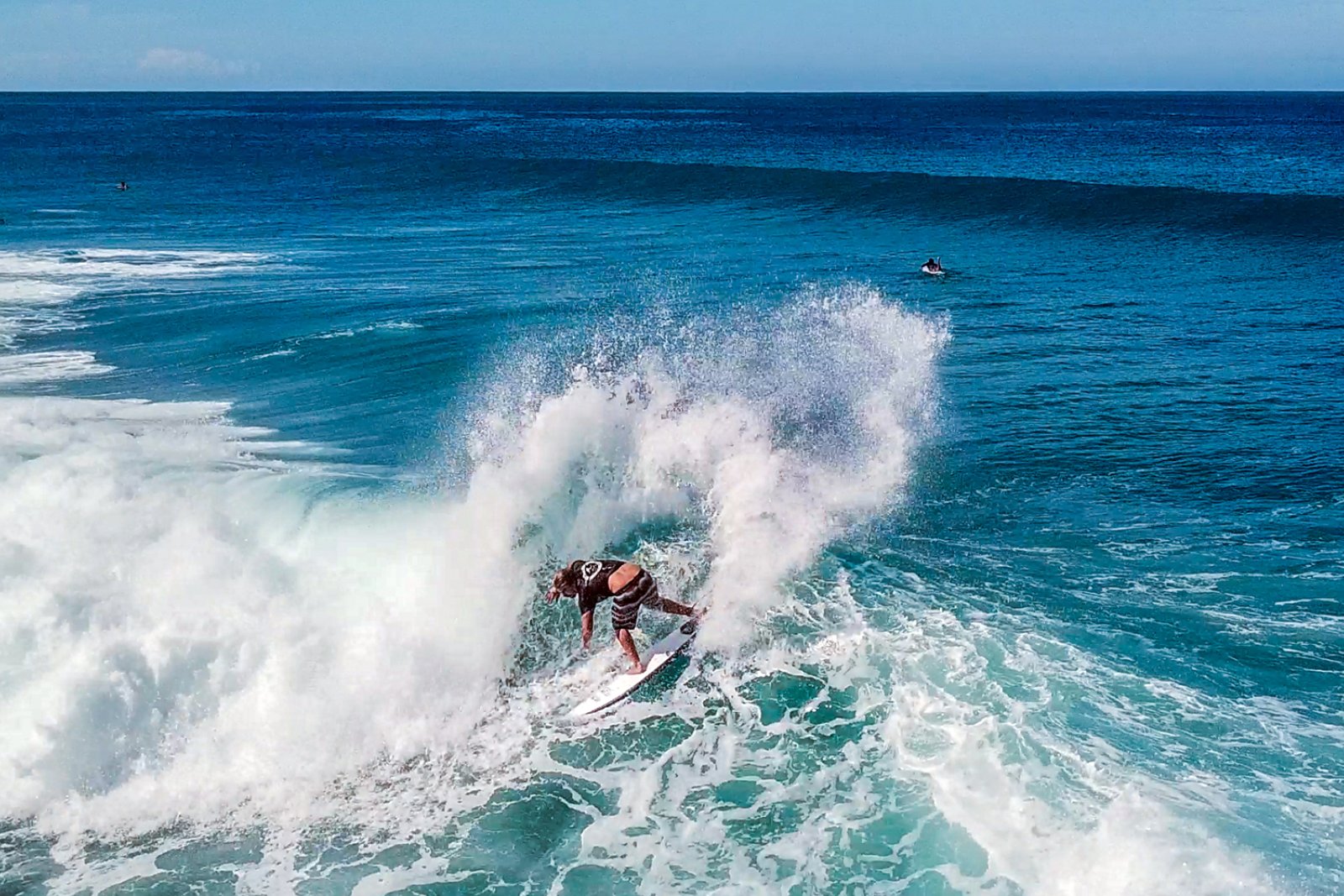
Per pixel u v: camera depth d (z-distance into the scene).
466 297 20.75
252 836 6.15
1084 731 6.57
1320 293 20.88
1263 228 28.12
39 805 6.37
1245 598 8.38
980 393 14.20
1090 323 18.55
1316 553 9.22
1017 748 6.41
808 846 5.82
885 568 9.00
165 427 12.55
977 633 7.84
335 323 18.17
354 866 5.87
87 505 9.02
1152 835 5.55
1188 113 148.12
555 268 24.67
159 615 7.38
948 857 5.62
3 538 8.24
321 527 9.03
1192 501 10.48
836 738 6.74
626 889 5.62
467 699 7.31
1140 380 14.77
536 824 6.16
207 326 18.03
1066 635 7.81
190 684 7.01
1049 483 11.02
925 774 6.29
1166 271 23.69
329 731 6.88
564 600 8.41
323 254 26.78
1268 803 5.85
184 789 6.49
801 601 8.43
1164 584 8.66
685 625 8.04
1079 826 5.69
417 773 6.65
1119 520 10.04
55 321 18.41
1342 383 14.47
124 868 5.89
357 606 7.80
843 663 7.55
